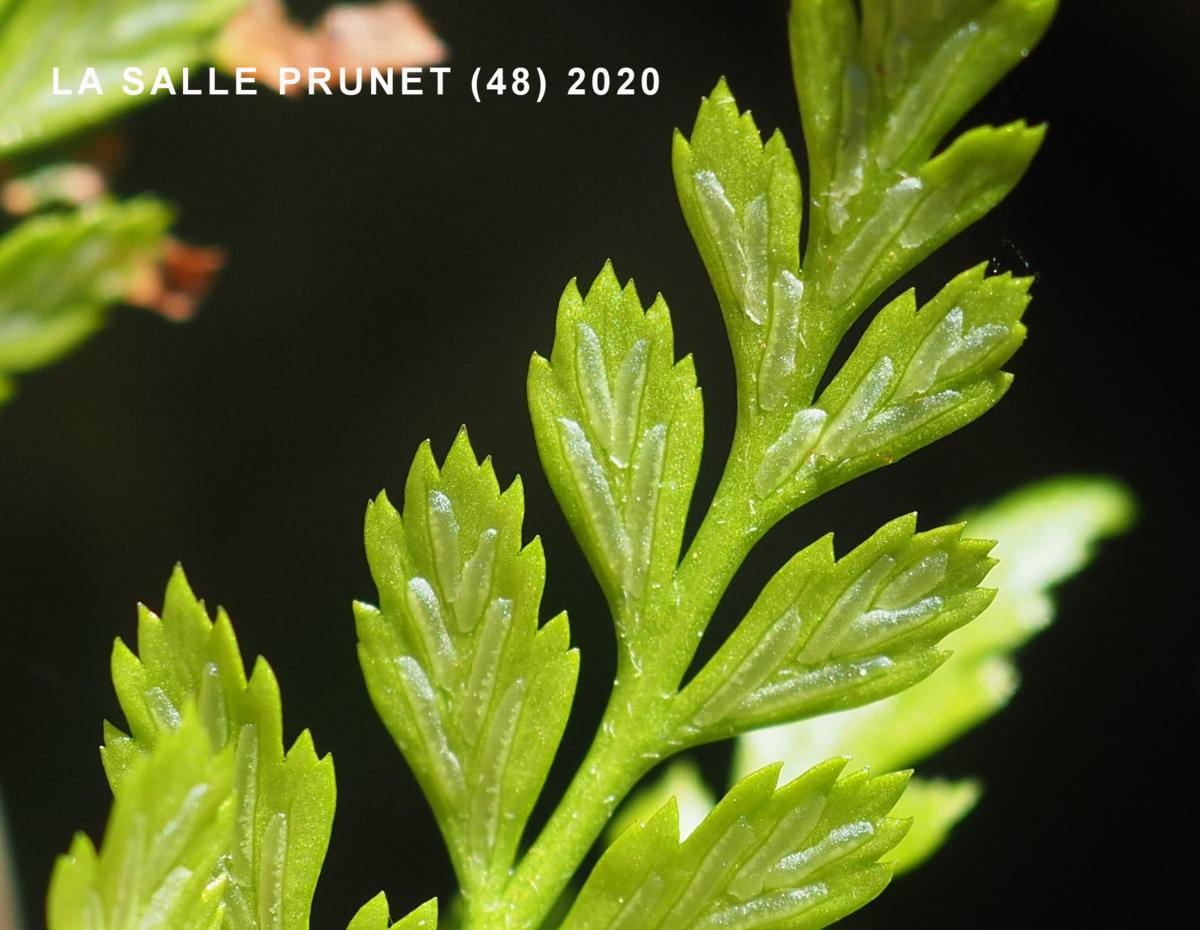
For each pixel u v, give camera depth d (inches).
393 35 2.7
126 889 1.8
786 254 2.0
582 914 2.0
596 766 2.0
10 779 3.2
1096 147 3.4
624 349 2.0
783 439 2.0
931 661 2.0
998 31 2.0
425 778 2.0
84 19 2.0
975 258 3.4
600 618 3.3
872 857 2.0
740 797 2.0
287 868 2.0
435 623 2.0
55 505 3.4
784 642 2.0
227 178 3.4
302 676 3.4
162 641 2.0
